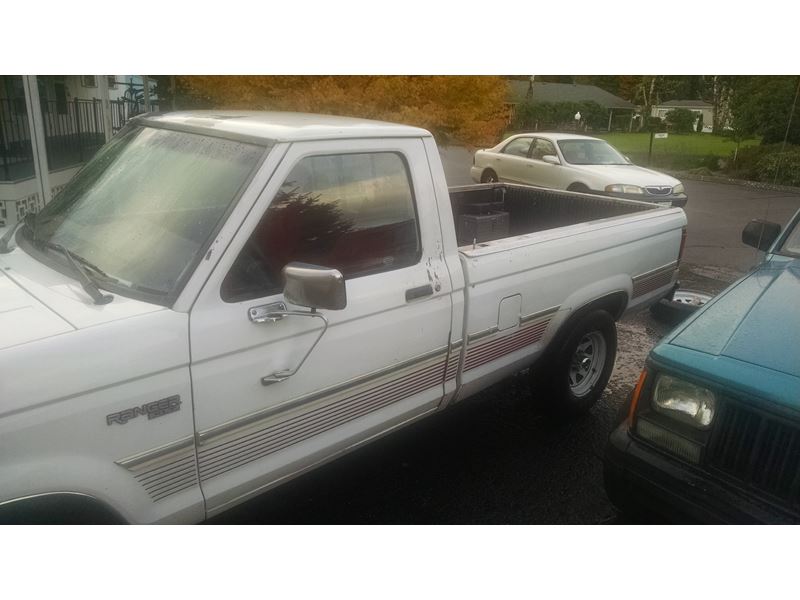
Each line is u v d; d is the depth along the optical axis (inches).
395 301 117.4
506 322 142.3
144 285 95.5
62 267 102.7
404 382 124.2
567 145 488.7
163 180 109.0
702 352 106.3
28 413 78.0
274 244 102.2
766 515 93.2
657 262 188.2
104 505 86.4
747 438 96.1
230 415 97.7
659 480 103.4
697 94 1978.3
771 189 751.7
